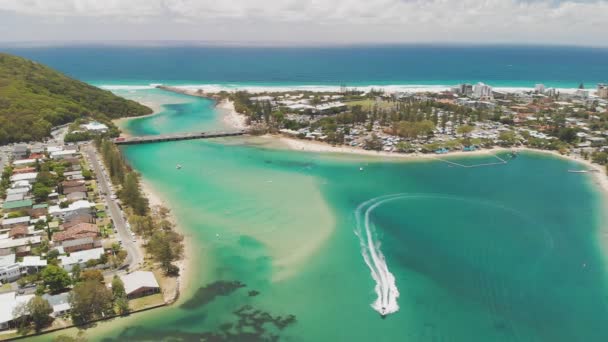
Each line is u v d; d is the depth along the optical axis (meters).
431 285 128.50
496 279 132.38
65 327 104.75
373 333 107.81
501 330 110.12
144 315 110.81
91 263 128.50
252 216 172.00
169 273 128.88
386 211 180.25
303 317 112.81
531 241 156.75
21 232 144.12
